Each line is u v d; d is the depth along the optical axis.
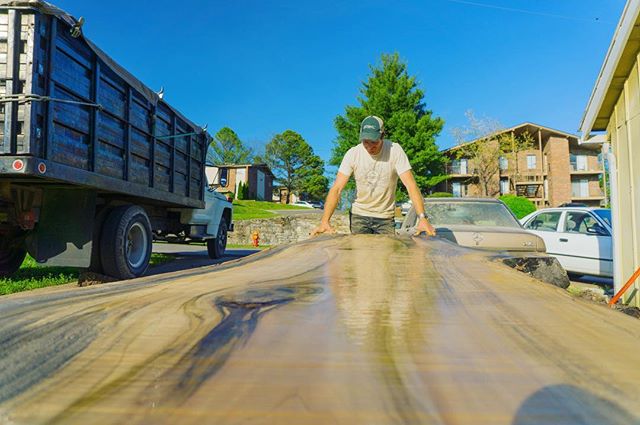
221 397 0.42
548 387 0.44
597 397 0.42
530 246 4.44
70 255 4.41
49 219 4.43
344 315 0.74
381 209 3.57
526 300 0.88
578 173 35.00
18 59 3.51
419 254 1.75
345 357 0.53
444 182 35.97
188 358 0.52
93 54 4.29
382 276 1.20
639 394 0.43
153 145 5.66
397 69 29.86
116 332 0.62
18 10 3.50
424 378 0.46
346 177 3.52
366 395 0.42
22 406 0.41
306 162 59.56
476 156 33.47
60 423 0.38
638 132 4.26
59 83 3.79
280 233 19.53
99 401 0.42
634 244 4.41
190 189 7.18
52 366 0.50
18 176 3.61
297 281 1.11
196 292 0.93
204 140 7.71
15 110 3.49
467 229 4.62
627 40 4.10
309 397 0.42
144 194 5.42
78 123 4.09
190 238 8.18
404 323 0.69
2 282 4.89
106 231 4.87
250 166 47.84
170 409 0.40
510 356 0.53
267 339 0.60
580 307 0.82
